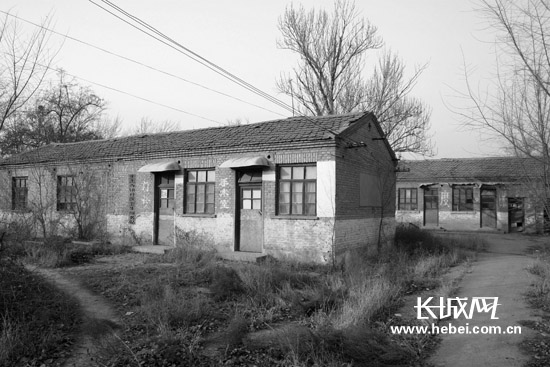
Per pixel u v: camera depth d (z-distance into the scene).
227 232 15.45
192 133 18.92
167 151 16.95
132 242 17.62
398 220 31.98
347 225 14.46
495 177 28.73
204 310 8.09
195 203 16.50
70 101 34.69
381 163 18.30
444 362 5.86
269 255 14.38
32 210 17.34
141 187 17.91
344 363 5.60
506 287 10.45
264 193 14.70
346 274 11.45
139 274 11.46
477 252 18.69
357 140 15.51
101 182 19.03
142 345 6.35
